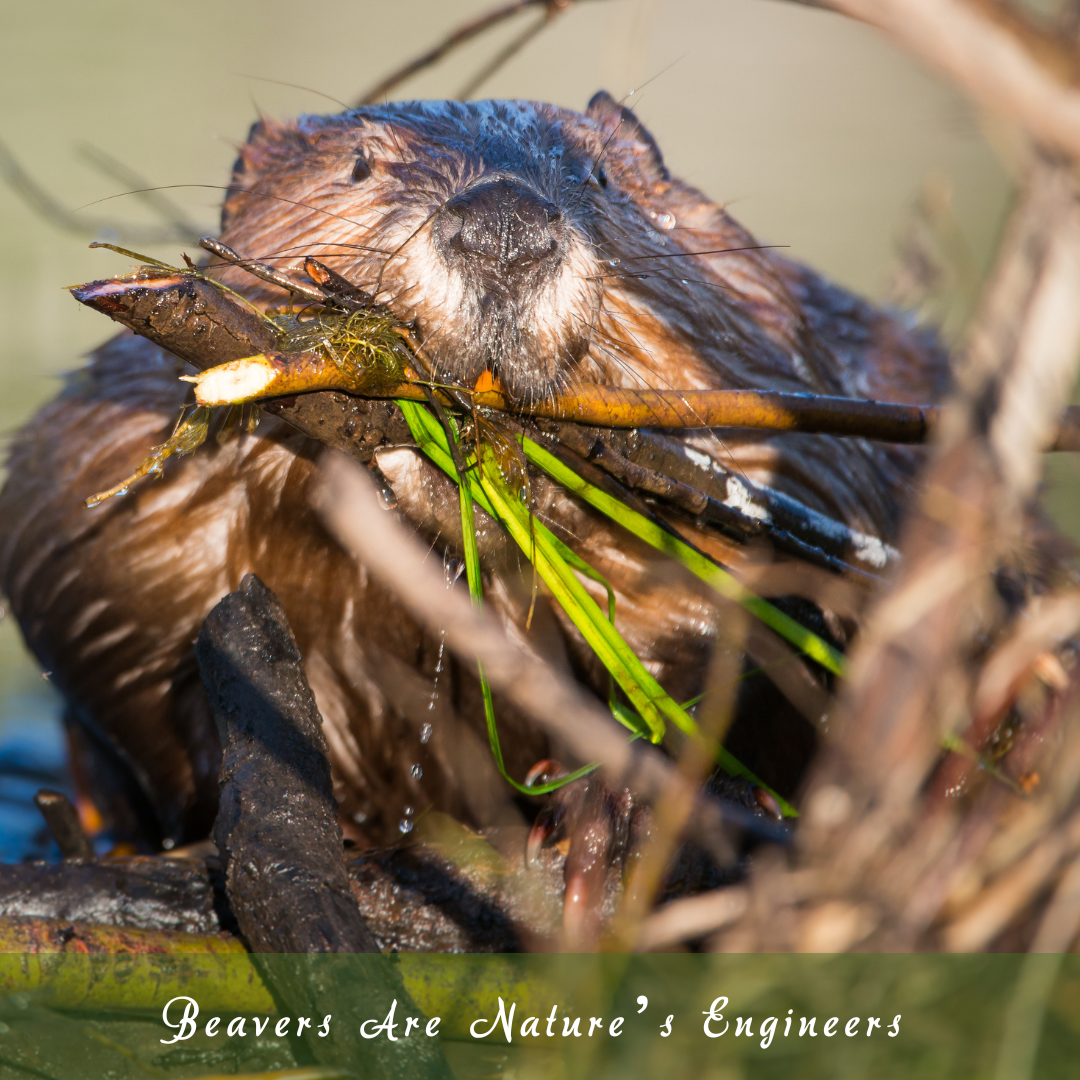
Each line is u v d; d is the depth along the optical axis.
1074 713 7.02
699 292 7.27
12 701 7.49
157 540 7.26
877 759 6.99
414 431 7.13
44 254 13.23
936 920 7.01
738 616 7.17
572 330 7.14
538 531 7.15
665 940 7.04
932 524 6.98
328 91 21.58
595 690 7.28
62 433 7.32
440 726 7.28
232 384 7.09
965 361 6.98
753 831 7.12
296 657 7.16
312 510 7.23
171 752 7.32
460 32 7.30
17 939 7.10
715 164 19.19
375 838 7.33
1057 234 6.95
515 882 7.15
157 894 7.14
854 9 6.93
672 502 7.16
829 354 7.34
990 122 6.96
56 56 24.59
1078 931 7.02
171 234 7.31
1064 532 7.48
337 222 7.22
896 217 15.88
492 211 7.14
